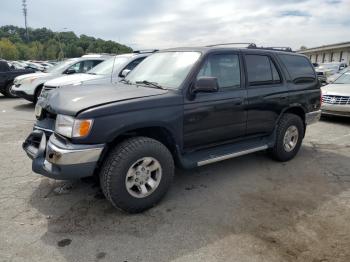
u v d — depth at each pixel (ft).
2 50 251.80
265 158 18.24
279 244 10.13
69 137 10.68
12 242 10.04
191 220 11.48
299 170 16.52
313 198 13.34
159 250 9.77
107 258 9.39
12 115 29.91
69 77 27.25
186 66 13.48
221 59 14.19
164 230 10.82
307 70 18.63
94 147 10.66
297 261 9.35
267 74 16.20
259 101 15.46
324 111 28.58
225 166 16.87
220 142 14.58
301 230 10.93
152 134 12.70
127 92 12.35
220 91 13.96
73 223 11.16
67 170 10.58
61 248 9.80
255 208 12.42
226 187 14.29
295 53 18.33
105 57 35.37
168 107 12.11
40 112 12.72
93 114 10.57
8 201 12.63
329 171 16.44
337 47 191.83
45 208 12.14
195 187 14.25
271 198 13.29
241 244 10.11
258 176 15.61
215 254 9.62
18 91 33.65
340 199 13.28
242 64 15.02
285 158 17.54
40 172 11.37
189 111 12.76
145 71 15.21
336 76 34.14
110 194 11.19
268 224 11.27
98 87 13.51
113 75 26.18
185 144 13.10
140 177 11.71
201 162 13.39
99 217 11.57
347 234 10.72
